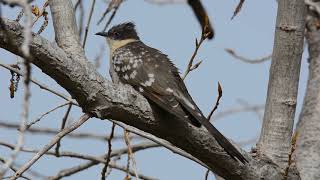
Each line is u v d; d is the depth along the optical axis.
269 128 10.30
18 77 9.45
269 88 10.45
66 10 9.49
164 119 9.09
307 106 12.27
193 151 9.34
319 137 11.65
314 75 12.73
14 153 6.38
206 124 9.06
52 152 12.29
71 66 8.38
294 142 10.30
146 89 10.74
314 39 13.23
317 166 11.16
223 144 8.84
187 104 9.61
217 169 9.58
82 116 8.80
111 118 8.98
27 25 6.30
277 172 9.88
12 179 8.21
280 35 10.34
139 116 8.99
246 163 9.55
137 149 13.13
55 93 10.50
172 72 11.01
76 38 9.32
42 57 8.15
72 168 12.70
